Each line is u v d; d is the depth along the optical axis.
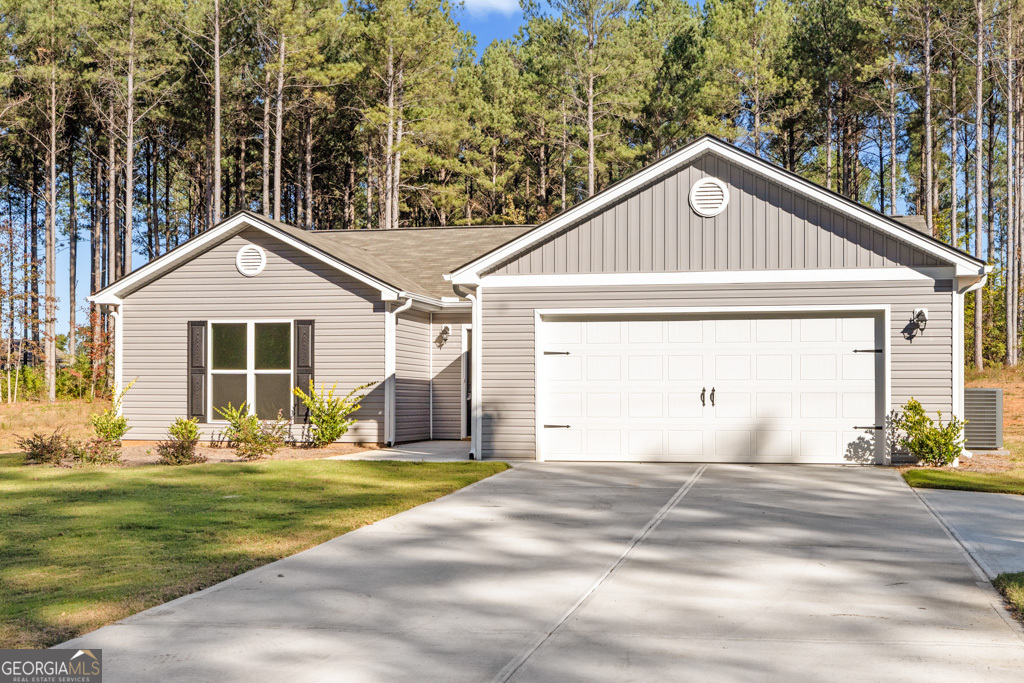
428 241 23.61
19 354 40.50
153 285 19.05
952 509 10.30
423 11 41.66
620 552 8.10
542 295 15.61
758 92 44.56
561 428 15.53
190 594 6.61
